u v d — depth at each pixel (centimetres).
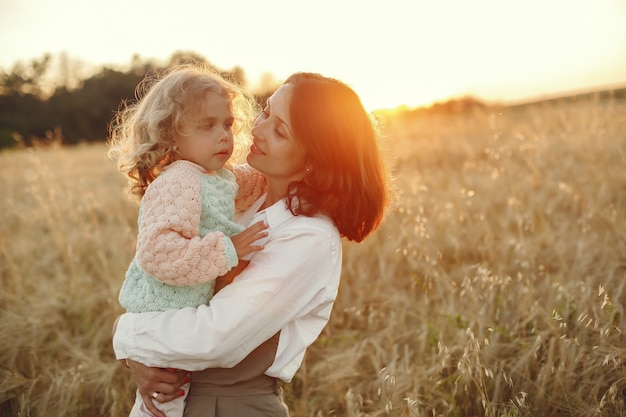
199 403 168
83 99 4547
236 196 206
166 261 158
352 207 177
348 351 299
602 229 422
